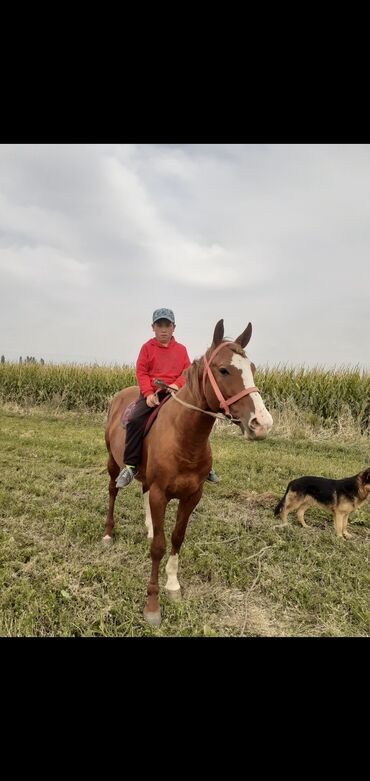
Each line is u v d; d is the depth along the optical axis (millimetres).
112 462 3871
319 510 4891
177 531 2979
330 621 2842
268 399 10102
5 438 7754
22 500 4758
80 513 4445
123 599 2936
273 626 2797
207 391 2457
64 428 9078
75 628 2666
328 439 8328
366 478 3881
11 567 3314
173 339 3367
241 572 3369
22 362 14125
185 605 2895
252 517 4566
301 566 3502
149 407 3090
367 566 3588
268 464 6395
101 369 13211
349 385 9438
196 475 2750
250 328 2643
